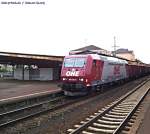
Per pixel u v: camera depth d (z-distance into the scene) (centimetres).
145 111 1516
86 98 2288
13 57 3703
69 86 2314
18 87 3048
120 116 1391
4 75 6212
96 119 1291
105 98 2266
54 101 2075
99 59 2508
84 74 2256
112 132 1063
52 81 4244
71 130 1098
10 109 1741
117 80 3397
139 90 2883
